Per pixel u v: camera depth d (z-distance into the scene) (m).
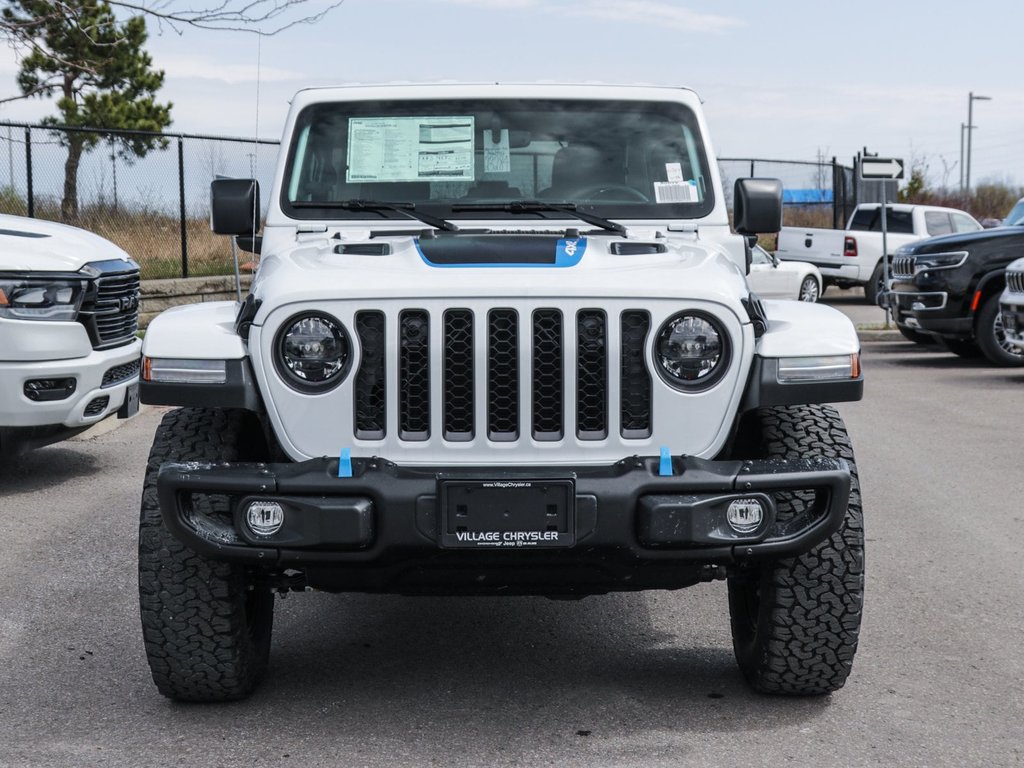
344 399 4.03
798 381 4.13
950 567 6.30
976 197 51.47
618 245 4.57
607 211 5.23
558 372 4.04
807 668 4.30
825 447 4.31
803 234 25.89
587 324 4.04
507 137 5.30
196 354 4.08
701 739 4.09
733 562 4.06
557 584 4.14
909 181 46.81
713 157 5.35
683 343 4.05
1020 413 11.68
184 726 4.23
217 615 4.19
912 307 15.91
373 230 5.09
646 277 4.11
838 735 4.13
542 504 3.87
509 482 3.86
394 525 3.87
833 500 3.98
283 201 5.22
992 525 7.20
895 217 25.39
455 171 5.27
